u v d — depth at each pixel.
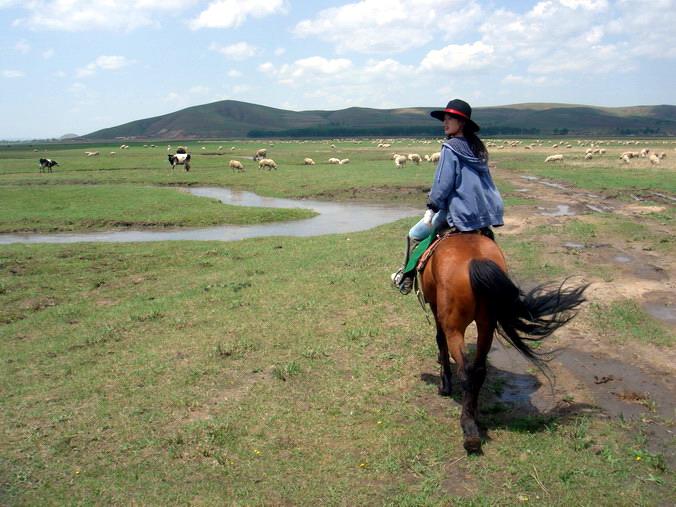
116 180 42.62
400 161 48.00
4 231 22.00
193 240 17.89
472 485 4.31
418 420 5.42
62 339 8.66
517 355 7.10
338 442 5.09
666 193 26.25
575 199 25.31
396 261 12.49
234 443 5.16
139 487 4.59
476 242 4.99
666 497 4.05
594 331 7.65
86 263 14.47
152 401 6.18
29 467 4.98
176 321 9.05
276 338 7.98
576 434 4.93
